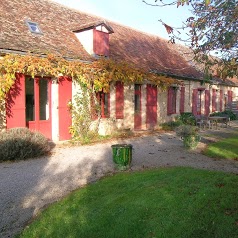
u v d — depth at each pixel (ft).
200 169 22.06
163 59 58.49
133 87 47.39
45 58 31.45
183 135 31.96
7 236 12.37
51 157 27.20
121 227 12.32
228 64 13.15
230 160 26.43
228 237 11.08
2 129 29.73
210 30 12.34
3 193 17.38
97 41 41.01
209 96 72.84
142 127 49.96
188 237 11.22
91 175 21.17
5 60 28.07
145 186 17.25
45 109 34.94
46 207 15.29
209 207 13.57
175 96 58.90
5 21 34.35
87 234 12.12
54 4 48.32
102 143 35.42
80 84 37.27
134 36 60.90
